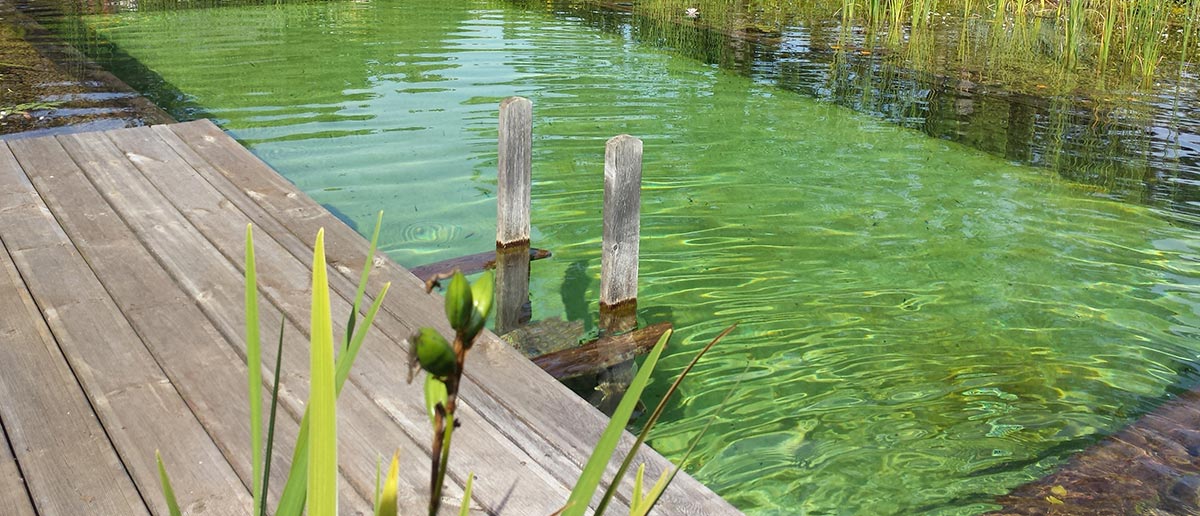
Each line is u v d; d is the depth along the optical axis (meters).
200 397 2.93
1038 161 6.46
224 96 7.41
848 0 11.05
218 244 4.09
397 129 6.76
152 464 2.61
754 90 8.05
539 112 7.23
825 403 3.64
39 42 9.02
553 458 2.71
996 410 3.61
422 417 2.87
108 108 6.85
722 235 5.20
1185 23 10.33
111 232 4.19
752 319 4.29
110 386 2.98
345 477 2.56
